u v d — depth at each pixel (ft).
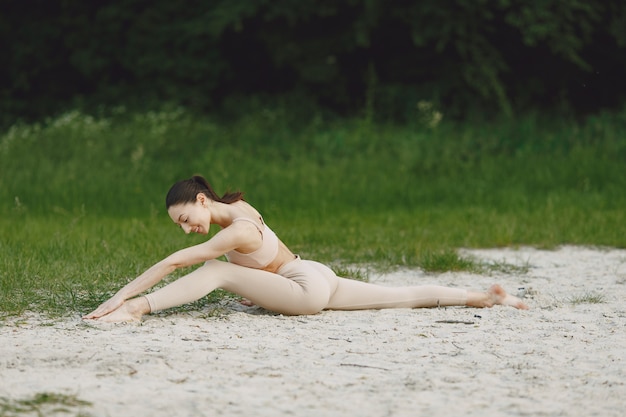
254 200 68.33
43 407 18.62
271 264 28.99
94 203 66.23
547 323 28.25
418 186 73.20
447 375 21.62
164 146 83.46
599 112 99.40
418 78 102.68
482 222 57.16
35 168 75.20
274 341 25.12
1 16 108.88
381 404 19.25
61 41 108.17
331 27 101.81
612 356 23.86
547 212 61.11
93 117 99.19
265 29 101.40
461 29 94.53
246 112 99.96
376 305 30.09
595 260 45.11
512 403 19.47
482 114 96.02
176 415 18.33
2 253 38.63
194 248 27.94
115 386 20.22
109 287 32.53
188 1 104.94
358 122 90.74
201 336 25.61
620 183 73.26
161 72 104.12
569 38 94.02
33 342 24.45
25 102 108.27
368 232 52.47
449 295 30.45
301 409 18.84
